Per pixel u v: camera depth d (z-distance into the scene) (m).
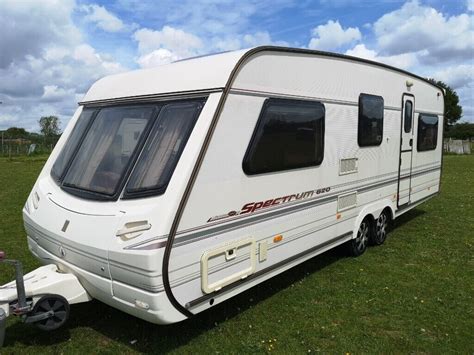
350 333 3.75
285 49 3.92
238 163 3.51
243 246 3.63
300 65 4.17
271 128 3.83
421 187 7.47
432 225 7.62
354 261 5.62
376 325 3.90
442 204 9.59
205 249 3.27
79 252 3.32
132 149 3.55
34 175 16.56
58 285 3.36
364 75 5.31
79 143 4.13
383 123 5.85
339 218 5.06
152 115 3.60
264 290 4.67
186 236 3.09
